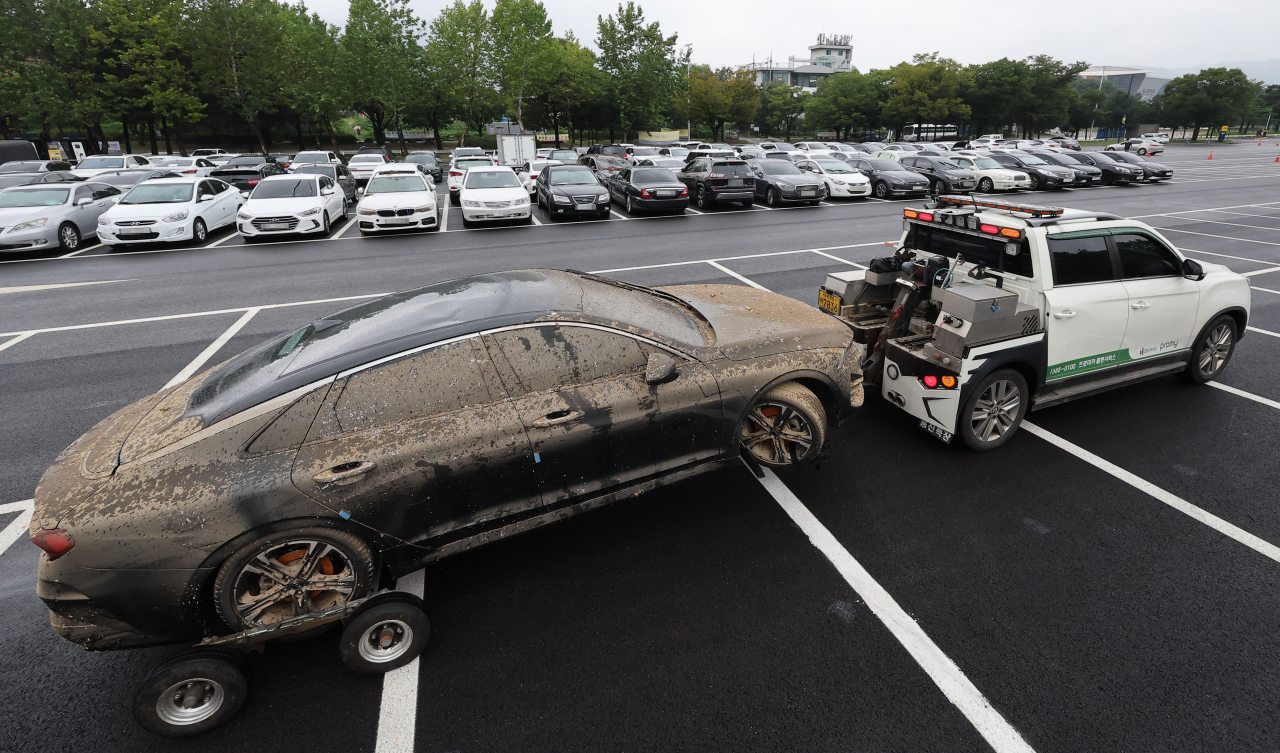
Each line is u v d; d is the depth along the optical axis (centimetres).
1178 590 337
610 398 334
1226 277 543
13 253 1357
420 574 362
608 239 1437
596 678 289
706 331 401
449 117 6212
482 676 292
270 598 285
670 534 392
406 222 1504
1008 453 477
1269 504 410
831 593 339
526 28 4662
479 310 333
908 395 472
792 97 8719
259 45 4159
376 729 268
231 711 271
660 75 5175
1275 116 11188
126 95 4019
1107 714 267
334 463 278
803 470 461
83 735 269
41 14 3519
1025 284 454
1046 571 353
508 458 312
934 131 7306
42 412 571
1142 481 437
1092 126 8656
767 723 265
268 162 2439
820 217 1745
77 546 248
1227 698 273
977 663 294
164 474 264
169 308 909
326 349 310
